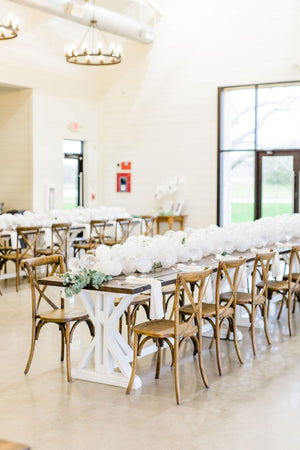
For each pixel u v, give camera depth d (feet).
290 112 37.70
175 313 13.17
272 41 37.68
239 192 39.91
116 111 43.88
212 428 11.66
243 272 17.42
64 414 12.38
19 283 28.58
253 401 13.15
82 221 33.86
